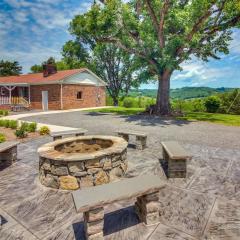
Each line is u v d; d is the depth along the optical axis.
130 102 33.91
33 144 9.95
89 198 3.39
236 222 3.83
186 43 17.64
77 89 29.38
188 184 5.40
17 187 5.48
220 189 5.11
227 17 17.78
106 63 41.00
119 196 3.44
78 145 7.38
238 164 6.81
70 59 45.44
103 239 3.47
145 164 6.85
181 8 20.30
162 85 20.78
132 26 19.92
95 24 19.38
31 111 26.42
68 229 3.79
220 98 24.34
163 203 4.51
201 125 14.98
